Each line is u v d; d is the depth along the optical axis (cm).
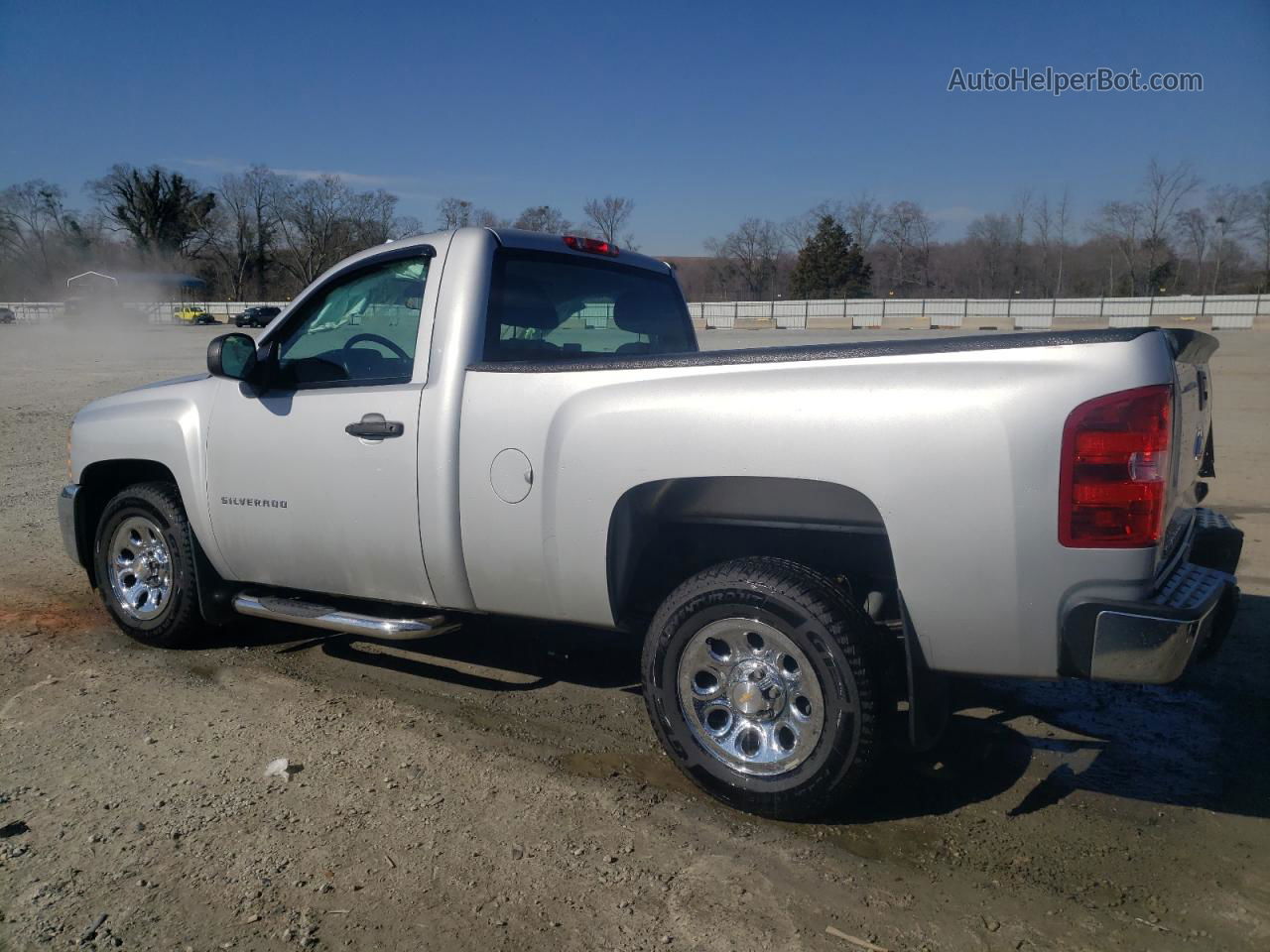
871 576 366
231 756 376
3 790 349
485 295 392
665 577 396
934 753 382
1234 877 297
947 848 313
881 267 7506
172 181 8294
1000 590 287
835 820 330
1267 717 415
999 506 283
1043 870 301
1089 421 277
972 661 298
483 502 367
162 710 420
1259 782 358
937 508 290
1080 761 376
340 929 271
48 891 287
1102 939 267
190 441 455
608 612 354
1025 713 421
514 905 282
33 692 439
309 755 377
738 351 329
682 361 334
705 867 301
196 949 262
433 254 401
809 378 311
